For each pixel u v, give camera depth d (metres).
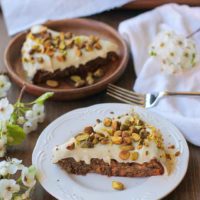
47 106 0.74
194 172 0.64
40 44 0.79
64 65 0.78
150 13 0.89
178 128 0.69
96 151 0.63
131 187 0.62
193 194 0.62
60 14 0.92
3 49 0.86
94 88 0.74
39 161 0.64
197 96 0.74
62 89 0.75
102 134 0.65
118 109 0.71
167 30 0.82
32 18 0.92
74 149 0.63
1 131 0.65
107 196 0.60
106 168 0.63
